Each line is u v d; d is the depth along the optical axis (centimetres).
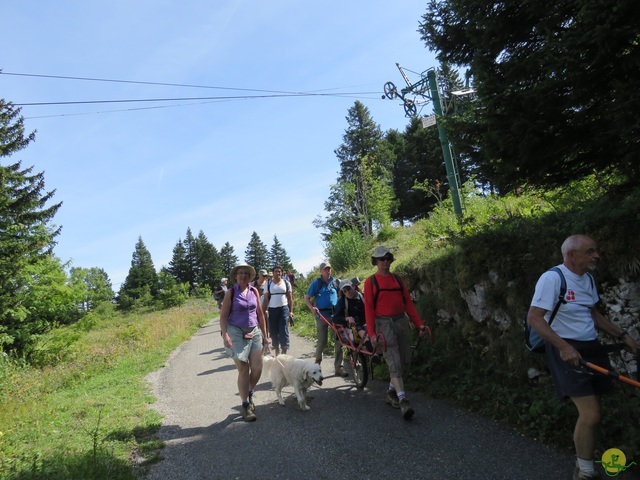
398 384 496
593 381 307
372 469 374
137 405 651
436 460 378
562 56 386
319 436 459
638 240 391
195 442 484
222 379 789
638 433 347
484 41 495
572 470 341
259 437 477
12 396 804
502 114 449
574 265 317
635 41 373
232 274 567
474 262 588
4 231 1385
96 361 1092
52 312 1470
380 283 532
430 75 1009
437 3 562
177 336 1555
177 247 9669
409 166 4122
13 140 1597
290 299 844
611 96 404
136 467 428
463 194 1098
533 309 315
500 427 433
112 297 8494
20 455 466
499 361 548
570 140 447
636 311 399
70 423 584
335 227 2941
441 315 705
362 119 5134
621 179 491
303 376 545
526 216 630
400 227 2186
